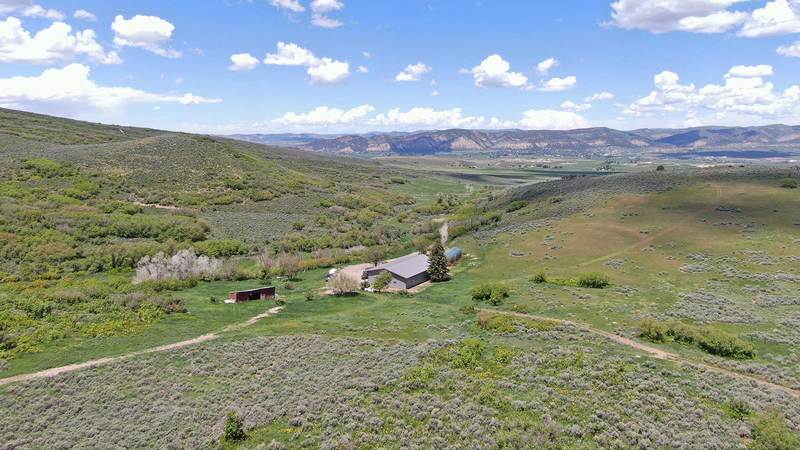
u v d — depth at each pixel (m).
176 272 65.69
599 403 25.12
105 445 24.75
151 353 37.38
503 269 64.75
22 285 54.81
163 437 25.27
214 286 64.88
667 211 78.44
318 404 27.00
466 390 27.31
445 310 48.47
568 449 21.39
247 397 29.09
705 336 34.28
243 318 48.56
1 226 72.19
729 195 83.38
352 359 33.44
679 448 21.20
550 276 56.28
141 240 81.75
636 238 68.25
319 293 61.31
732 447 21.16
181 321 46.91
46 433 26.22
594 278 51.91
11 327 40.75
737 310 41.56
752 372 30.12
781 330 36.91
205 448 23.80
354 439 23.41
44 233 73.25
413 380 28.80
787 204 74.88
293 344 38.03
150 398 29.70
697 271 53.91
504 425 23.44
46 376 33.19
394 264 70.62
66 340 40.25
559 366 29.70
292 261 76.12
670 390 26.12
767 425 22.02
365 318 46.78
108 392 30.61
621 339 35.72
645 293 48.31
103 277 65.00
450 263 72.19
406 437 23.27
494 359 31.30
